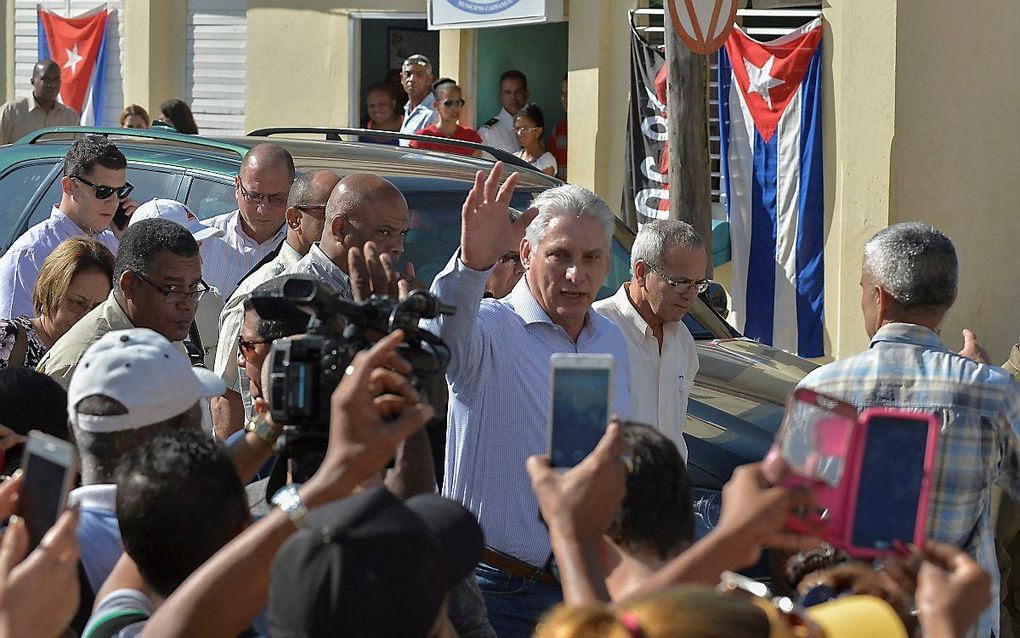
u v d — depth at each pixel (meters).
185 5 13.77
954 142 9.88
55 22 14.43
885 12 9.77
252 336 3.92
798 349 10.42
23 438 3.48
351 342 3.05
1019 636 5.50
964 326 10.02
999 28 9.85
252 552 2.46
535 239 4.30
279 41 13.20
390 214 4.88
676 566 2.33
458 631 3.27
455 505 2.70
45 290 5.18
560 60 12.88
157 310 4.83
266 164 6.27
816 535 2.46
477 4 11.77
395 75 12.89
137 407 3.18
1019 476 3.92
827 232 10.24
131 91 13.98
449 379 4.21
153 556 2.77
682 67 8.58
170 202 6.43
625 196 10.95
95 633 2.72
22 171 7.50
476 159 7.20
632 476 2.86
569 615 1.90
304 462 3.10
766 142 10.44
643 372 4.96
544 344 4.28
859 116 9.96
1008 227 9.93
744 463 4.95
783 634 2.00
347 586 2.10
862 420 2.47
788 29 10.48
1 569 2.35
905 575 2.42
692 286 4.93
